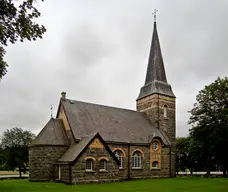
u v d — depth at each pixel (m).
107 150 33.81
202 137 47.28
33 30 14.09
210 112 46.69
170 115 49.88
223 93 46.34
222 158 46.44
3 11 13.14
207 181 35.91
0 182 33.69
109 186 28.47
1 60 14.65
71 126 37.16
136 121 46.38
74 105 41.19
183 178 42.03
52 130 37.25
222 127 43.44
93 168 32.19
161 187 27.91
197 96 48.81
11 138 49.19
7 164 49.62
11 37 13.78
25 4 13.38
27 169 50.94
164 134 47.38
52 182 32.78
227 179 39.66
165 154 44.06
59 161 33.75
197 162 52.91
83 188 26.31
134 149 40.50
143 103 51.47
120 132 41.22
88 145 32.25
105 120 42.22
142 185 29.88
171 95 50.75
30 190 24.77
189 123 49.28
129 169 39.19
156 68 52.00
